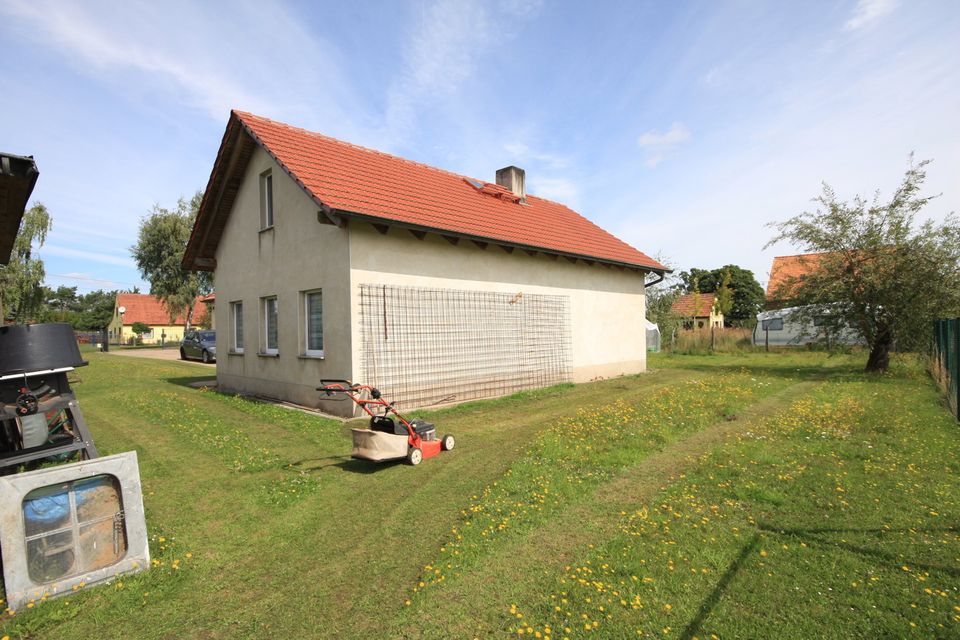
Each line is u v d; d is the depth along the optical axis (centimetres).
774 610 304
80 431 532
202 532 430
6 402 534
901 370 1520
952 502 464
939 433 728
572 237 1456
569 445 686
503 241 1119
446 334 1060
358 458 603
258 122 1087
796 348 2550
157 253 3747
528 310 1264
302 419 890
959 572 343
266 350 1180
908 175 1418
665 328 2753
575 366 1414
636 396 1148
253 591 339
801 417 848
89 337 5412
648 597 320
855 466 579
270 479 571
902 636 277
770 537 400
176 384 1424
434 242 1044
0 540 312
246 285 1231
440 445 682
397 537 419
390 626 297
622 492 510
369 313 925
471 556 376
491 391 1156
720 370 1717
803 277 1553
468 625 296
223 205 1273
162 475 584
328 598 329
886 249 1419
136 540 359
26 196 512
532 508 465
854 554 370
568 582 337
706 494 496
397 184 1123
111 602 322
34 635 292
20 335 549
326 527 441
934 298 1365
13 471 557
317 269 979
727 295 4644
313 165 988
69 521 337
